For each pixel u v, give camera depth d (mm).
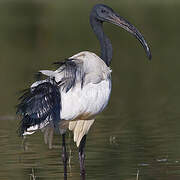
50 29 37812
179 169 11203
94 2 50312
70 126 10734
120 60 27031
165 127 14656
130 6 47469
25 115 10086
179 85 20797
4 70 24641
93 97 10469
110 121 15594
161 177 10734
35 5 51562
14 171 11203
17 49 31312
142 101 18328
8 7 51250
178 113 16422
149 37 33750
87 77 10477
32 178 10766
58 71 10336
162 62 25906
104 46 11703
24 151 12617
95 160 11922
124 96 19203
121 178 10703
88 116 10609
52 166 11578
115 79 22406
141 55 28297
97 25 11766
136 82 21672
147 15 42250
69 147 12953
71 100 10234
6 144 13242
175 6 46781
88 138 13719
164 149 12578
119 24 11609
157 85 20938
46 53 29125
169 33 34938
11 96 19203
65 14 45125
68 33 36000
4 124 15336
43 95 10062
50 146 10977
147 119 15719
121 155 12219
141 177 10758
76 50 29375
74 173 11141
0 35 36438
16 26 39688
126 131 14352
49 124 10297
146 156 12109
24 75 23172
